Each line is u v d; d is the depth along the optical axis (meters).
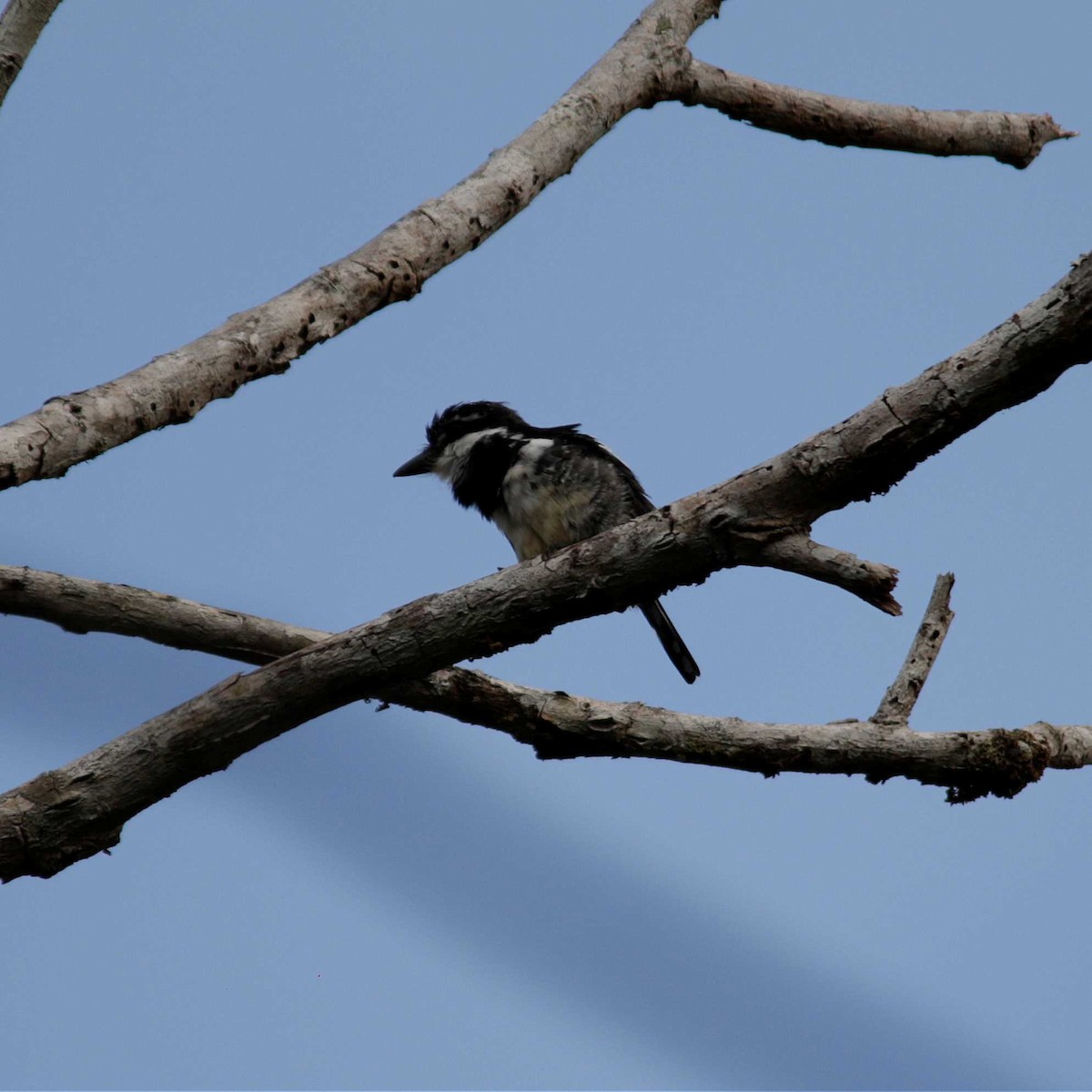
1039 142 9.59
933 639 7.15
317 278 6.43
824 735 7.02
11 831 5.68
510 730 7.01
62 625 7.11
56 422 5.34
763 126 8.88
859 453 5.63
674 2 8.62
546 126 7.66
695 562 5.92
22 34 6.05
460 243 6.93
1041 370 5.39
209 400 5.90
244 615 7.34
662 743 6.99
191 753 5.81
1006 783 7.00
